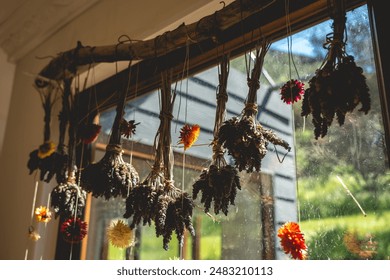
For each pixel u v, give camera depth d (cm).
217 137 83
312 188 93
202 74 122
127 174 96
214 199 78
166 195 87
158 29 123
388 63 79
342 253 84
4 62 202
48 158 121
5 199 176
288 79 103
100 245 144
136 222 87
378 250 79
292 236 74
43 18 175
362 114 87
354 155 87
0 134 193
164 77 100
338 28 71
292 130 100
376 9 84
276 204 100
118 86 123
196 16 114
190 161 122
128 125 105
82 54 123
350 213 85
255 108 81
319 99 66
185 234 122
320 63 97
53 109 162
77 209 113
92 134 122
